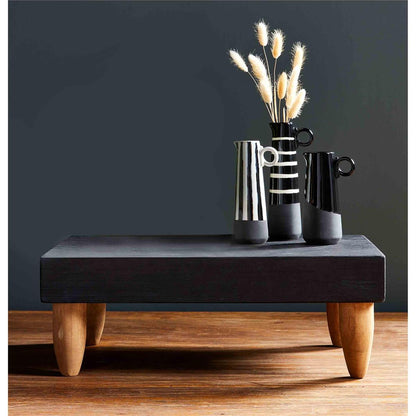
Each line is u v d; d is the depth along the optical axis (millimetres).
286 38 3215
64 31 3229
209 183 3273
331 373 2326
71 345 2293
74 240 2615
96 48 3230
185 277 2193
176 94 3242
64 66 3240
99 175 3277
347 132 3242
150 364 2439
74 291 2209
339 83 3227
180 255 2221
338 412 1982
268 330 2916
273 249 2322
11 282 3309
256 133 3242
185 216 3289
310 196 2398
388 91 3223
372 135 3240
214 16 3213
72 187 3283
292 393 2137
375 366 2393
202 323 3047
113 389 2184
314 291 2182
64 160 3273
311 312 3262
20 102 3252
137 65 3234
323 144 3250
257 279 2186
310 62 3219
